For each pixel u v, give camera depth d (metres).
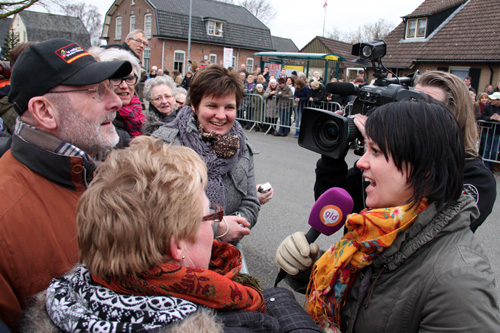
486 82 18.88
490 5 20.11
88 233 0.88
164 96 3.30
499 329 0.92
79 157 1.35
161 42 32.28
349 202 1.36
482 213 1.53
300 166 6.87
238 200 2.05
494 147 7.03
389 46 22.70
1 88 2.54
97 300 0.86
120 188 0.88
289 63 20.61
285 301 1.19
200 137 1.94
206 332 0.84
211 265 1.24
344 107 9.27
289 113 9.75
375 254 1.16
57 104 1.34
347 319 1.25
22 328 0.94
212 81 1.87
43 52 1.33
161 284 0.89
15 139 1.36
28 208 1.27
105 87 1.44
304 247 1.37
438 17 21.09
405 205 1.10
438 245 1.07
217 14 35.66
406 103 1.11
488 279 0.98
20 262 1.24
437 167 1.06
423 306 1.04
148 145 0.98
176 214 0.88
